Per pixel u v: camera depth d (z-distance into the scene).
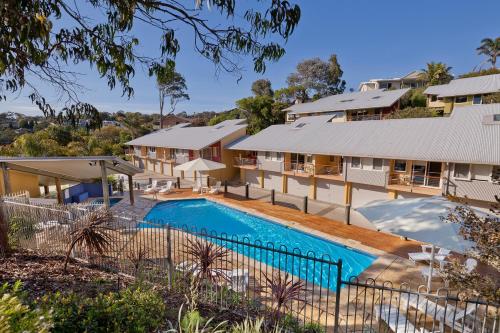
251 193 25.05
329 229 15.42
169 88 46.06
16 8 2.88
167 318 4.61
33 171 15.23
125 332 3.41
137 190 25.16
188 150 31.02
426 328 6.46
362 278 9.62
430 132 17.50
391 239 13.77
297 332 5.35
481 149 14.29
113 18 3.99
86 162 13.93
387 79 53.06
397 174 18.28
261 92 61.47
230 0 3.25
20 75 4.11
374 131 20.44
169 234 7.03
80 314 3.39
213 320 5.29
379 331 5.98
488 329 6.00
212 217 19.53
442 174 16.20
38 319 2.40
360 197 20.08
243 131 31.88
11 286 5.09
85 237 6.79
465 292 4.47
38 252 8.16
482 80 31.84
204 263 6.41
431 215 7.10
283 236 15.76
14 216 9.41
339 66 57.44
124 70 4.41
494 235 4.43
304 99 56.41
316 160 22.52
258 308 6.02
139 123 51.47
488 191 13.88
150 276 7.20
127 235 9.41
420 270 10.12
